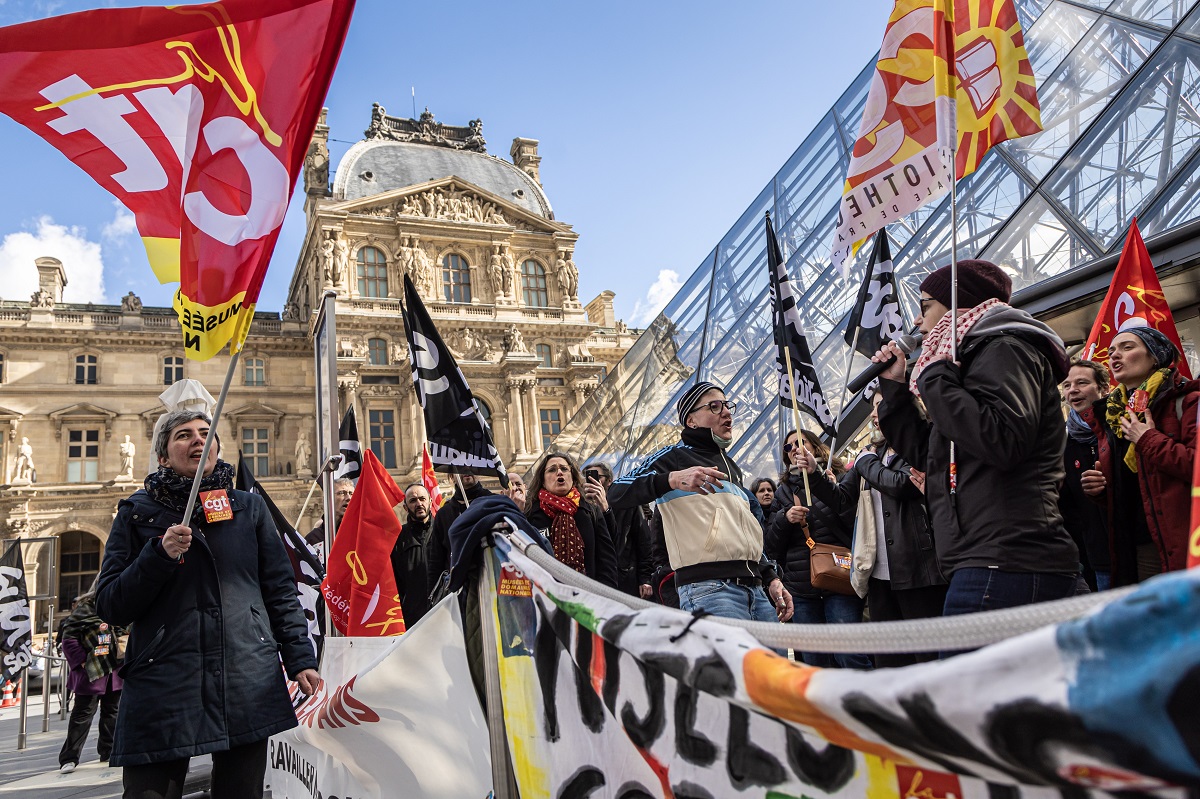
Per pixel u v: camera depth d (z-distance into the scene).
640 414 18.38
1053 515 3.25
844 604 7.13
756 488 9.02
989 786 1.59
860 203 5.24
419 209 53.72
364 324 50.22
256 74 4.11
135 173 4.11
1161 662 1.11
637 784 2.62
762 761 2.15
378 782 4.18
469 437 7.68
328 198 54.91
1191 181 8.95
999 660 1.29
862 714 1.52
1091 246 9.79
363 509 6.38
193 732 3.89
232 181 4.03
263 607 4.41
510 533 3.57
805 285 15.38
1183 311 8.88
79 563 46.12
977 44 4.45
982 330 3.45
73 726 9.94
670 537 5.29
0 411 44.41
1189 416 4.23
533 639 3.29
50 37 4.05
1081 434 5.83
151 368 48.03
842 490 6.64
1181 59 10.15
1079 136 10.91
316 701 4.89
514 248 56.56
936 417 3.32
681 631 2.16
